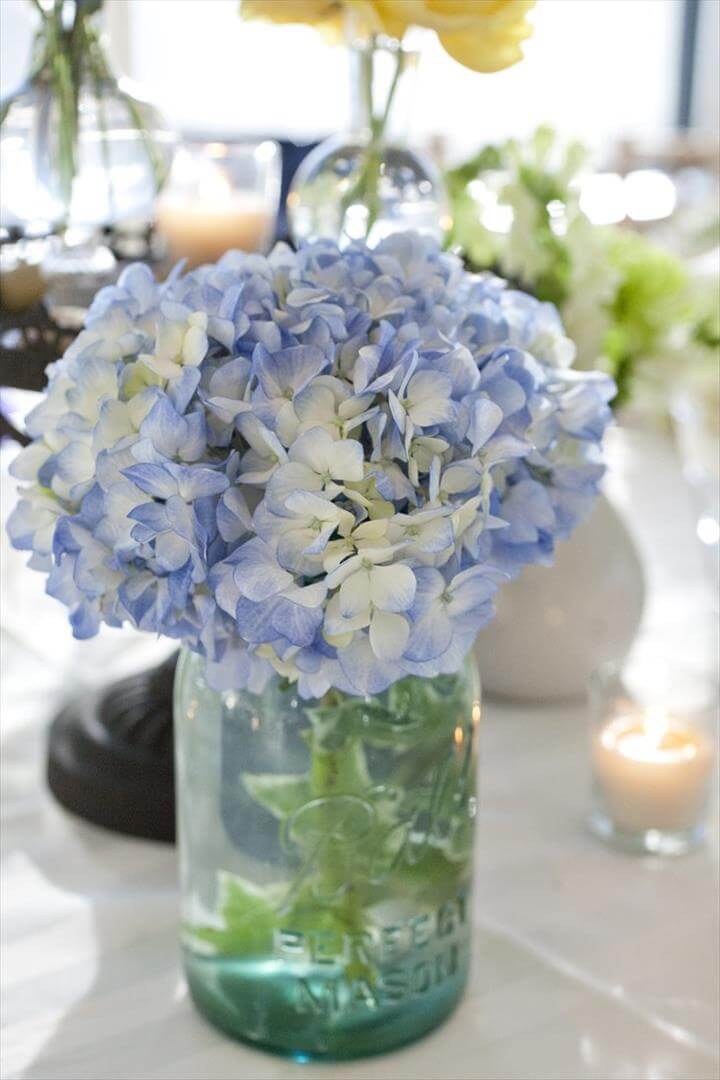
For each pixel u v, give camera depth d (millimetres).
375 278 629
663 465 1345
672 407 1111
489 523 580
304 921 644
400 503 579
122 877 768
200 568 566
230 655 600
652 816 782
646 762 778
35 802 826
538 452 625
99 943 724
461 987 681
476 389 594
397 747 636
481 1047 666
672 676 823
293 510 560
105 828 800
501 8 707
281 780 636
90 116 809
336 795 636
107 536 586
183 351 592
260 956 649
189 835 660
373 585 561
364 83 813
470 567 583
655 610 1010
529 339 648
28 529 630
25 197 807
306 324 590
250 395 583
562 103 4285
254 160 957
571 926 736
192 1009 687
